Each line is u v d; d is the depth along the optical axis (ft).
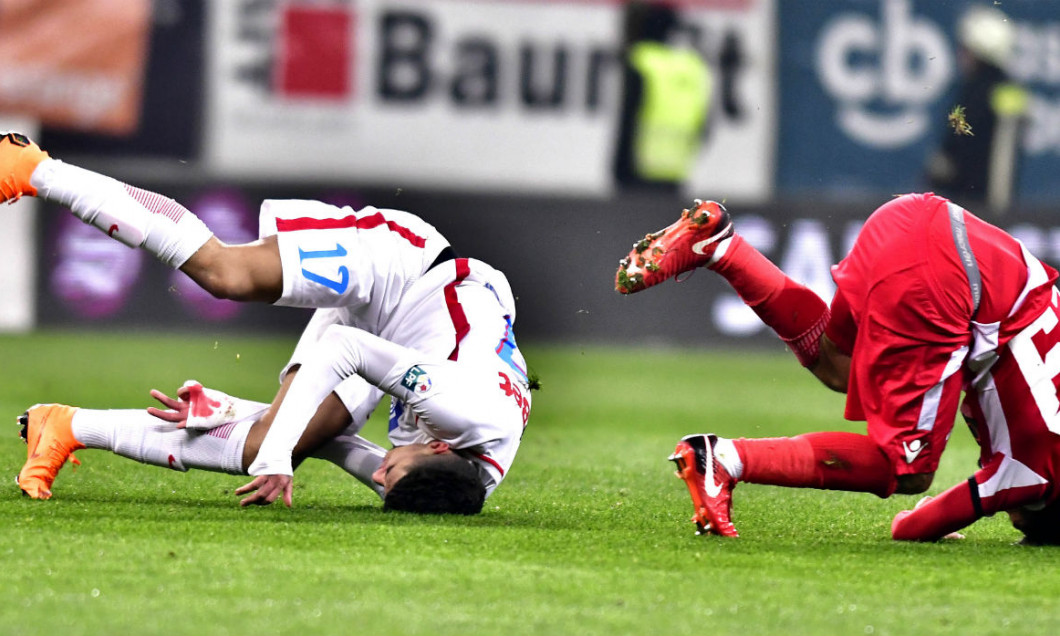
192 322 149.18
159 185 147.74
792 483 43.65
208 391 46.52
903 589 36.04
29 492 46.06
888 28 153.89
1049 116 153.38
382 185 151.12
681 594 34.32
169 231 43.91
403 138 151.02
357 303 46.34
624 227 154.10
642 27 153.07
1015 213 153.99
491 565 37.09
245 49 148.05
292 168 149.69
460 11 151.02
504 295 50.96
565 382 121.19
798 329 45.27
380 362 44.65
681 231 44.24
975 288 42.57
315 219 45.78
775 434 88.43
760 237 154.20
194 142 148.15
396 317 47.14
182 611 31.04
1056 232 153.79
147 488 50.42
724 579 36.40
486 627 30.55
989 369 43.65
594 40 152.97
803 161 154.71
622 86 153.17
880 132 154.61
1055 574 39.01
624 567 37.55
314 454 48.29
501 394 46.21
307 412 44.78
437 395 44.73
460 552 38.81
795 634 30.94
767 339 155.63
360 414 47.21
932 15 153.69
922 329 42.60
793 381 127.75
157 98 147.13
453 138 151.74
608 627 30.89
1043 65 153.17
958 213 43.65
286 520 43.06
